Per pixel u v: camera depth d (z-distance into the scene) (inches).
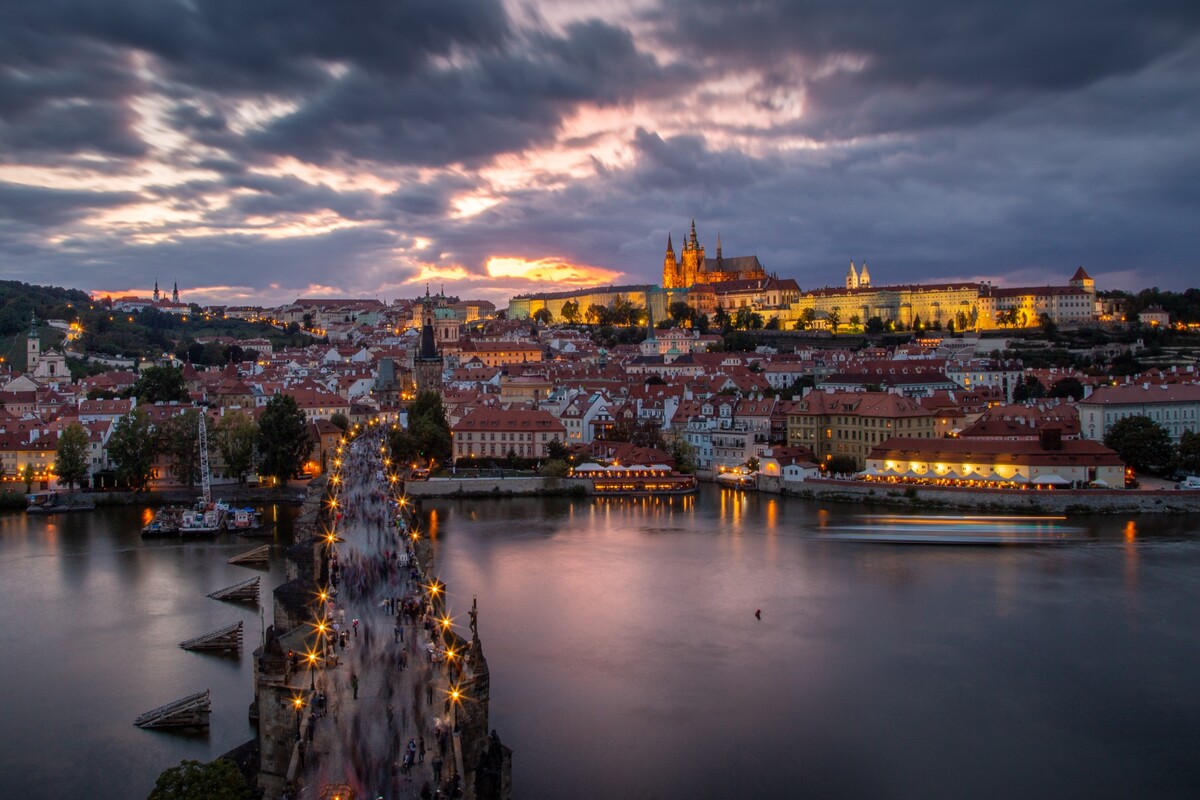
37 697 5300.2
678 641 6230.3
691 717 5078.7
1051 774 4557.1
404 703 3715.6
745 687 5497.1
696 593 7337.6
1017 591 7367.1
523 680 5546.3
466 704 3644.2
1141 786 4461.1
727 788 4365.2
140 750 4660.4
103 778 4387.3
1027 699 5374.0
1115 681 5610.2
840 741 4840.1
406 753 3304.6
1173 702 5324.8
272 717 3636.8
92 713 5083.7
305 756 3304.6
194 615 6781.5
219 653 6003.9
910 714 5167.3
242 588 7244.1
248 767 3745.1
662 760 4598.9
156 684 5477.4
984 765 4630.9
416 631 4544.8
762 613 6840.6
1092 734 4960.6
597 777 4426.7
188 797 3265.3
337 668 4067.4
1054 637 6328.7
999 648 6136.8
